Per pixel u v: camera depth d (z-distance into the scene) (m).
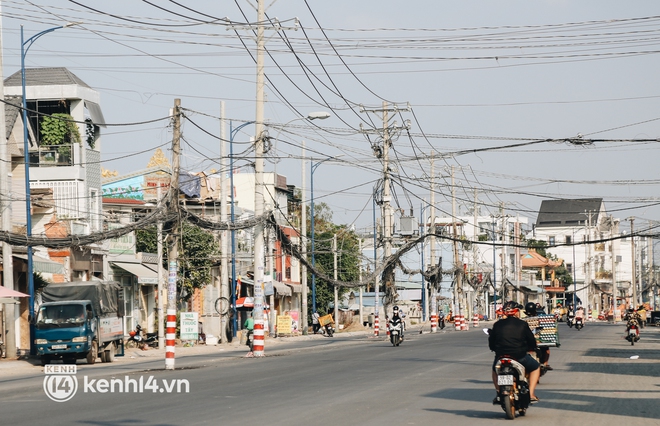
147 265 58.75
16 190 50.62
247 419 15.40
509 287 126.38
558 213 171.75
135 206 61.09
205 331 64.94
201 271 60.31
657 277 174.50
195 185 69.00
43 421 15.72
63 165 51.53
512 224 145.62
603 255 168.00
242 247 73.00
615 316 124.19
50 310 35.50
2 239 30.52
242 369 29.67
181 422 15.14
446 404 17.91
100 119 54.50
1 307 42.19
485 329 16.36
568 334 62.38
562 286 160.38
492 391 20.77
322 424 14.67
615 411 16.70
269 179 85.62
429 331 75.12
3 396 21.48
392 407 17.33
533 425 14.69
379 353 39.06
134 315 57.72
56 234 47.31
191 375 26.94
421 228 83.31
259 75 39.16
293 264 89.81
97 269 52.22
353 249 94.12
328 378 25.02
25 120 38.94
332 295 92.38
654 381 23.44
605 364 30.47
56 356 35.81
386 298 61.25
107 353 37.56
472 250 125.69
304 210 69.62
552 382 23.16
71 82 52.41
